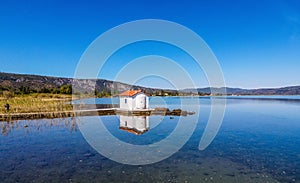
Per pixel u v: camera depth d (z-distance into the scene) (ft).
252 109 214.69
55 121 115.65
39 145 69.72
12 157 57.16
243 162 52.80
